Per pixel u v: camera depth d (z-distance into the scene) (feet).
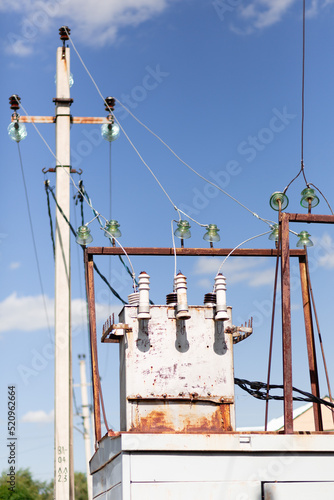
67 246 62.44
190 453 52.42
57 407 59.57
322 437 53.78
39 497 213.25
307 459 53.42
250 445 52.90
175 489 51.60
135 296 58.23
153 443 51.98
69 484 58.49
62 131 63.98
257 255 64.03
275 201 58.75
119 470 52.65
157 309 57.47
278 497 52.47
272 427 103.24
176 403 55.98
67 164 63.67
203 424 55.83
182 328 57.31
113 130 64.49
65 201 63.10
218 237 63.10
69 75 65.41
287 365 54.95
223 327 57.88
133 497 51.08
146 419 55.36
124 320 57.41
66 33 66.18
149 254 63.21
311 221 58.23
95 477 64.90
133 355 56.39
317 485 53.01
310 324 64.85
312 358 64.23
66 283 61.77
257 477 52.65
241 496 52.13
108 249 62.85
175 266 59.00
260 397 64.95
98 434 60.90
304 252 65.46
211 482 52.08
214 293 58.65
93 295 62.03
